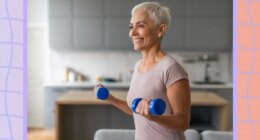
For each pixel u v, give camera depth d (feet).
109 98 4.47
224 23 16.44
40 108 17.93
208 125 11.80
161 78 3.64
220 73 17.87
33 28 17.65
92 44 16.61
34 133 16.21
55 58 17.90
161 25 3.68
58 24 16.51
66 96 10.78
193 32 16.51
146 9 3.62
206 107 12.43
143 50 3.85
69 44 16.60
